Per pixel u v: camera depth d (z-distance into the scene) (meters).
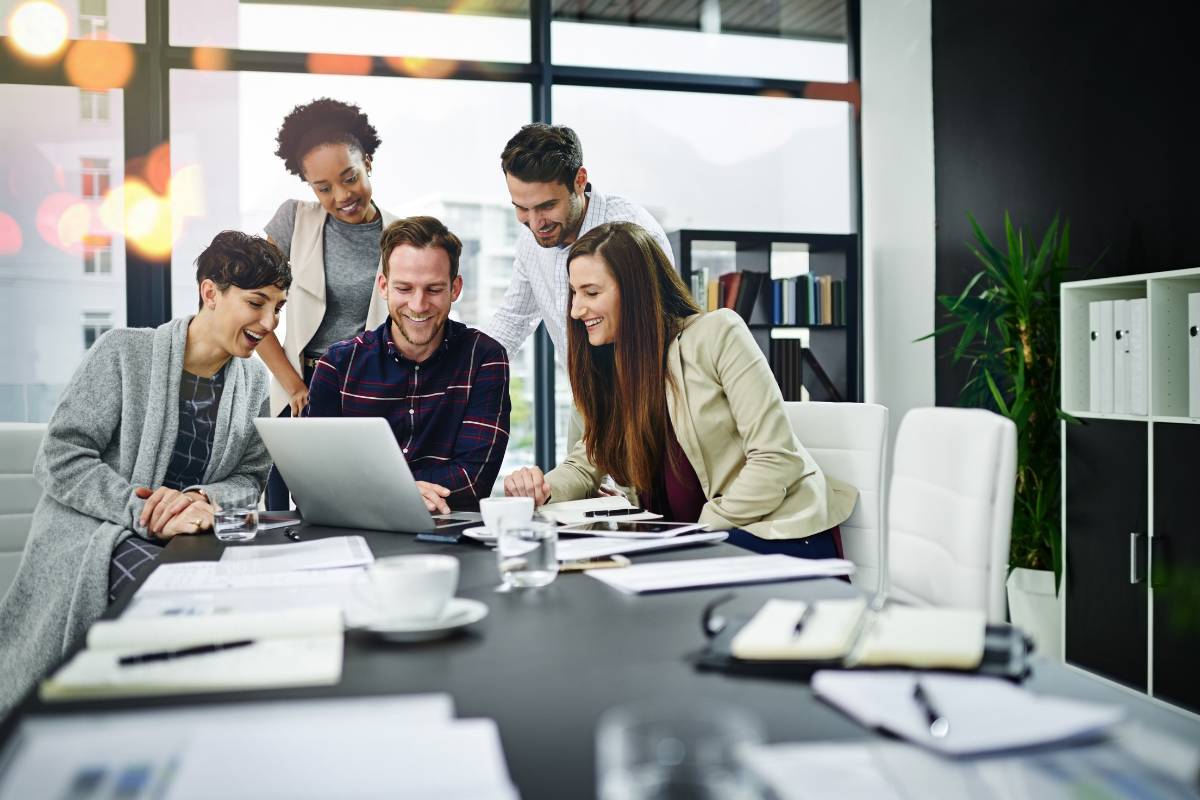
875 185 4.48
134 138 3.71
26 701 0.76
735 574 1.22
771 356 4.25
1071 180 3.34
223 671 0.82
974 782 0.58
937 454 1.55
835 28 4.54
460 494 2.18
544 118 4.09
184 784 0.55
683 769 0.45
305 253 3.66
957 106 3.92
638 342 2.03
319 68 3.86
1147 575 2.64
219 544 1.58
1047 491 3.04
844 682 0.77
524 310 3.55
